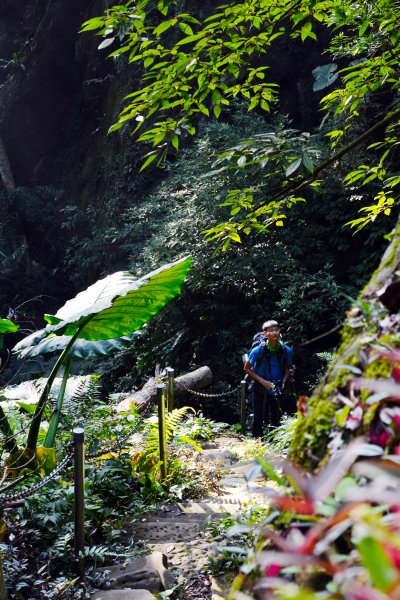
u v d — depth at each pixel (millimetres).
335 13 3770
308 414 1073
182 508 4465
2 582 2654
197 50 3629
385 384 649
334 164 10453
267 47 12977
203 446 7023
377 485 500
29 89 19844
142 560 3424
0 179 20031
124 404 7855
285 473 675
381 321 1048
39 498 3709
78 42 18750
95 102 19328
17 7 20797
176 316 11750
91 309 4109
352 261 11320
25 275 17891
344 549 740
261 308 11031
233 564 3305
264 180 9672
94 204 18062
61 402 4508
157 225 12414
